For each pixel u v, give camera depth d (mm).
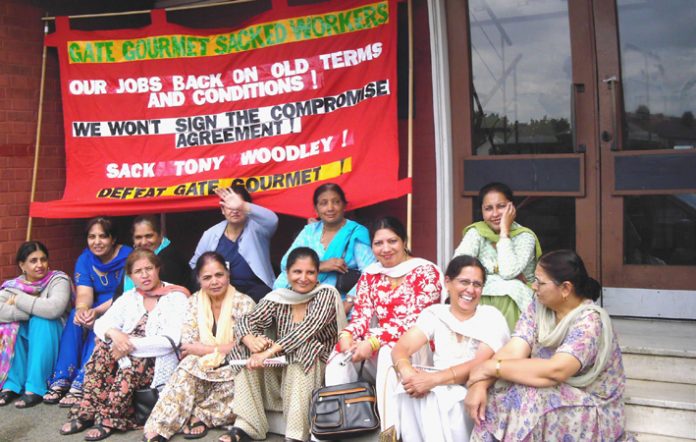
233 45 5953
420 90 5742
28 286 5340
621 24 5043
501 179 5371
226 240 5395
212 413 4562
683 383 4188
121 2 6832
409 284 4348
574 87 5129
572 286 3475
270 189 5797
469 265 3871
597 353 3428
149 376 4703
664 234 4992
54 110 6402
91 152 6246
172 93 6098
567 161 5168
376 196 5387
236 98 5953
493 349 3822
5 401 5160
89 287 5480
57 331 5371
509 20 5355
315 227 5219
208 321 4711
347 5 5602
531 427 3396
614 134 5012
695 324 4863
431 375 3736
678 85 4934
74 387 5176
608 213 5086
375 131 5508
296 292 4492
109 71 6211
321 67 5691
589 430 3373
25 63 6191
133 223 5512
